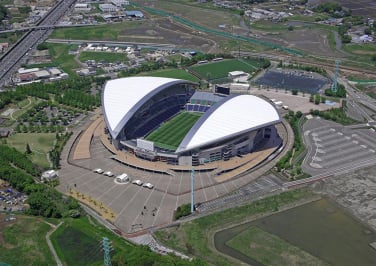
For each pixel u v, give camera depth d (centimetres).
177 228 19850
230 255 18350
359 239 19200
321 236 19412
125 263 16988
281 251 18525
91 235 19188
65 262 17612
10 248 18475
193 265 16638
